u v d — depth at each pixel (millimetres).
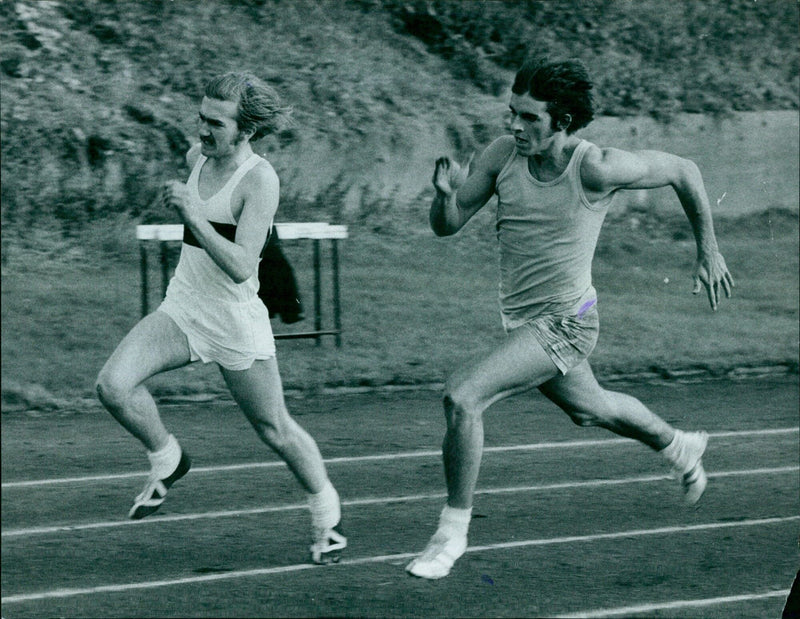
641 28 19500
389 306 12367
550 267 5637
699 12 20047
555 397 6023
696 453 6469
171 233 10750
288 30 16938
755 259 15445
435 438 8750
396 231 14492
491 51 18156
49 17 15227
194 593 5598
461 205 5777
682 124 18141
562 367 5684
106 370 5578
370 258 13727
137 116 14625
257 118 5449
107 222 13195
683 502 7234
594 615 5391
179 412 9445
